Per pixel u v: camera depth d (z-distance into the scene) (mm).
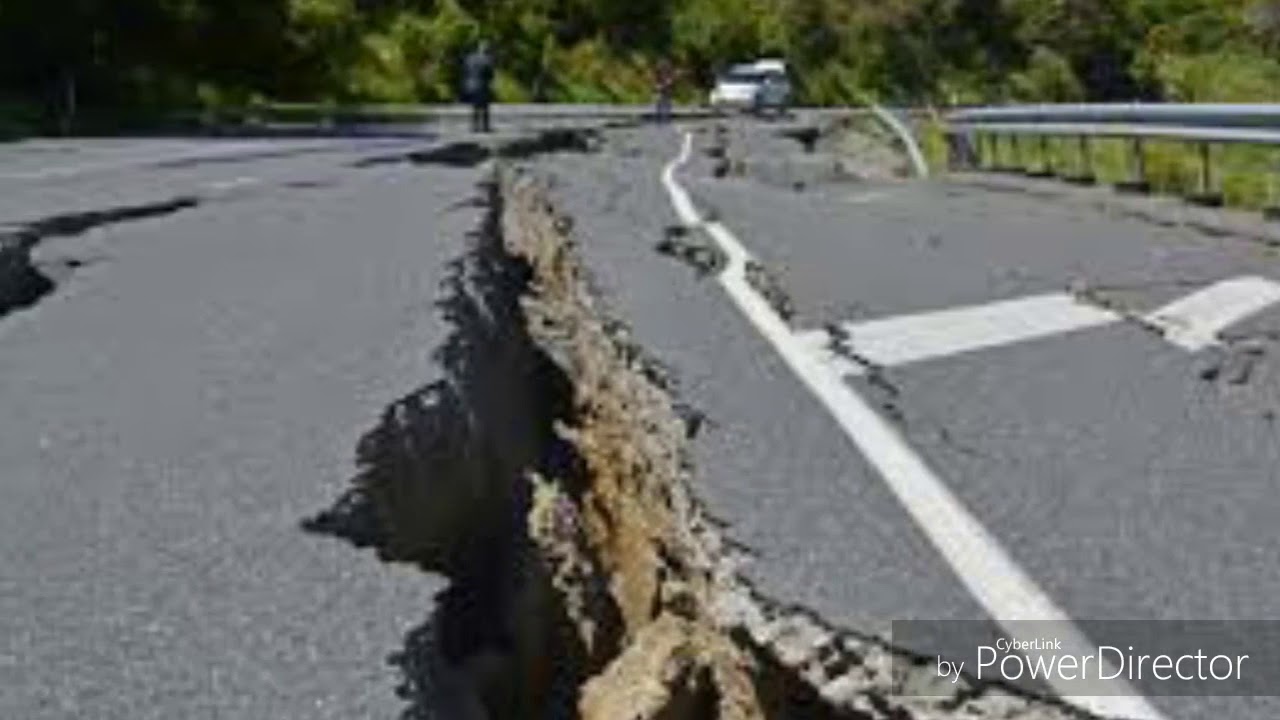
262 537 4969
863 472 6105
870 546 5207
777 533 5332
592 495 7367
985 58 80812
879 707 4184
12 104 31828
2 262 10055
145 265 10516
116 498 5371
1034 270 11242
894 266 11453
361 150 22953
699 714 4945
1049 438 6664
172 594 4508
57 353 7680
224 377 7066
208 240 11797
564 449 8219
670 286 10320
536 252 12445
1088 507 5695
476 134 29344
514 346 9211
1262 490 5926
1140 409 7184
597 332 9070
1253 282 10664
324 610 4383
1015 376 7824
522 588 6008
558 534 6637
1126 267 11438
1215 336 8781
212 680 3947
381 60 48875
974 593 4770
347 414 6266
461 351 7609
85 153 21875
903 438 6617
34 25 34969
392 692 3879
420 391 6617
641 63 64625
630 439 7184
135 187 16047
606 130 33438
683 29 67812
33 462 5801
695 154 26859
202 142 25469
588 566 6598
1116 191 19078
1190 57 79938
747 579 4867
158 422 6324
